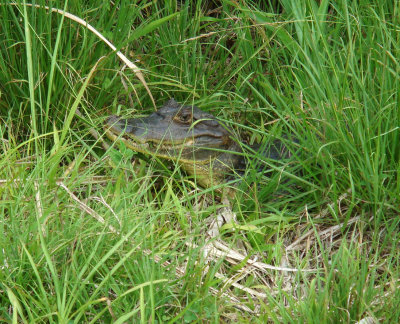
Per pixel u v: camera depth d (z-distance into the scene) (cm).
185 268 500
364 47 631
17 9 613
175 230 537
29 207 489
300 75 632
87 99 639
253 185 613
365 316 453
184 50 679
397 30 586
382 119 572
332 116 579
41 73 597
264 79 653
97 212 514
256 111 688
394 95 577
